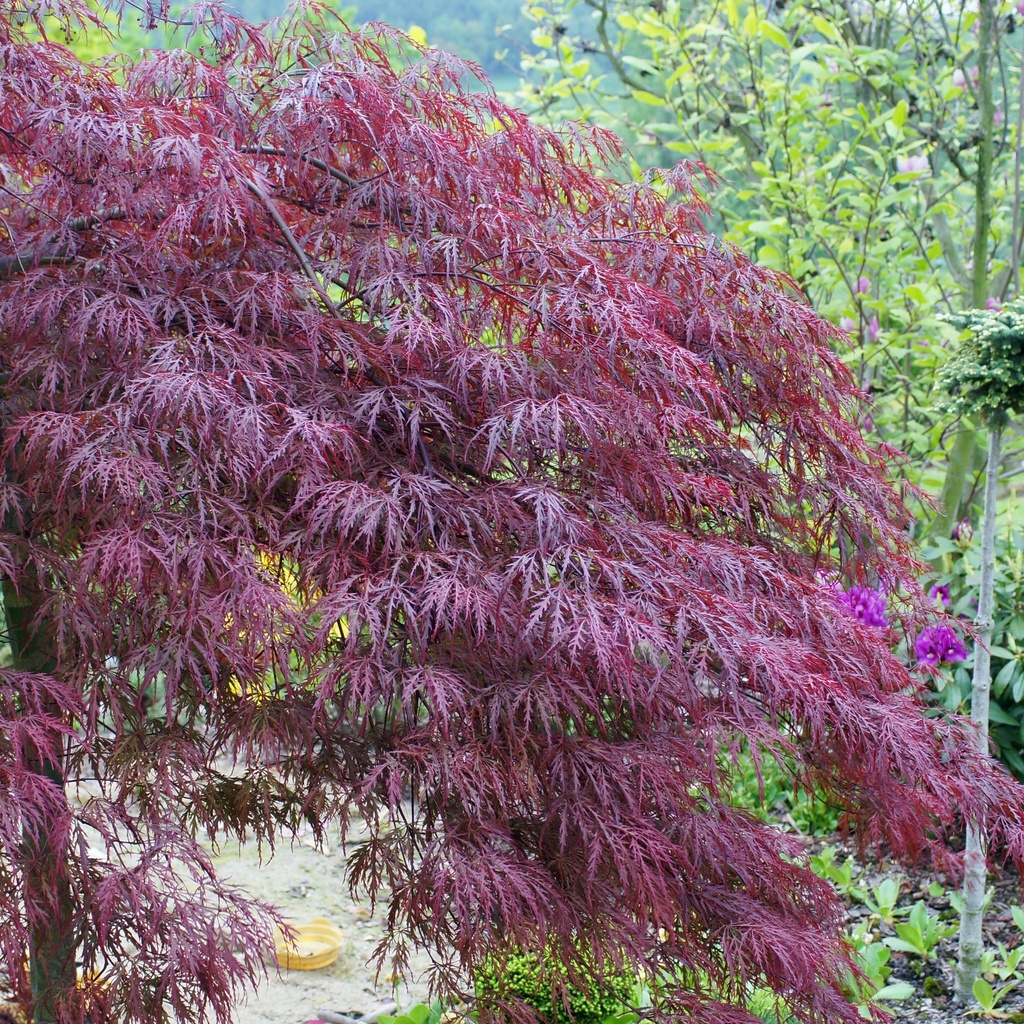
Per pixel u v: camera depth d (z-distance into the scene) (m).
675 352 1.63
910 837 1.91
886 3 4.34
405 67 1.97
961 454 4.05
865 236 4.18
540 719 1.51
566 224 1.98
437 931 1.44
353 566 1.47
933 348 3.96
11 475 1.78
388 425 1.66
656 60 4.47
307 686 1.55
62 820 1.36
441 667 1.44
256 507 1.51
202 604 1.39
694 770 1.52
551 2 4.78
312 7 1.84
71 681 1.52
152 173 1.58
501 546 1.55
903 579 2.08
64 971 1.67
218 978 1.41
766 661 1.41
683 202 2.20
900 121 3.83
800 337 1.95
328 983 2.85
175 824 1.53
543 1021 1.58
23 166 1.92
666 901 1.42
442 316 1.61
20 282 1.61
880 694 1.73
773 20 4.70
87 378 1.62
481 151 1.86
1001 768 1.89
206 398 1.41
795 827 3.46
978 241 4.12
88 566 1.40
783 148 4.19
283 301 1.60
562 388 1.64
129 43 4.32
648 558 1.51
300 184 1.79
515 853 1.46
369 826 1.59
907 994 2.52
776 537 2.05
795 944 1.47
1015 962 2.64
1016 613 3.31
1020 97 3.73
